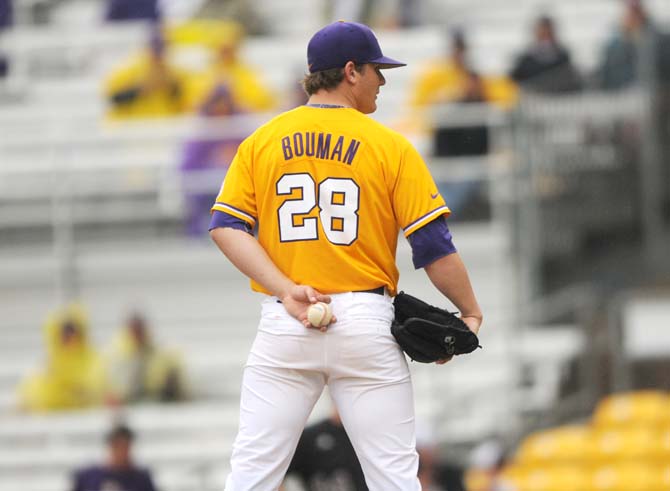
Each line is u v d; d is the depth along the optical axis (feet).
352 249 57.57
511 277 151.74
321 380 58.49
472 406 141.28
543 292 150.00
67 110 188.24
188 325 160.76
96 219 171.32
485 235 159.12
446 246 58.03
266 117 164.96
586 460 129.70
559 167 151.74
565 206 151.94
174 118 175.63
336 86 58.95
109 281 165.68
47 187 170.81
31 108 189.16
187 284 164.14
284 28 208.85
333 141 57.88
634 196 152.46
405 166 57.93
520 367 141.59
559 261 151.02
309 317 56.29
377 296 58.08
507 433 138.10
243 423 58.34
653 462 128.88
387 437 57.88
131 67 176.04
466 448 136.56
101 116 183.62
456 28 184.14
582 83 154.51
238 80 165.68
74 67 203.21
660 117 152.05
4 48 201.05
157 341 159.84
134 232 170.71
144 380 144.15
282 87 184.75
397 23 199.21
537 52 160.56
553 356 141.90
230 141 161.58
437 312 57.77
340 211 57.47
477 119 156.97
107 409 144.15
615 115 153.07
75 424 143.13
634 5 155.74
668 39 152.15
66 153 173.78
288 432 57.98
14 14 214.28
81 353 146.72
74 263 163.94
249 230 59.06
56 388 145.79
